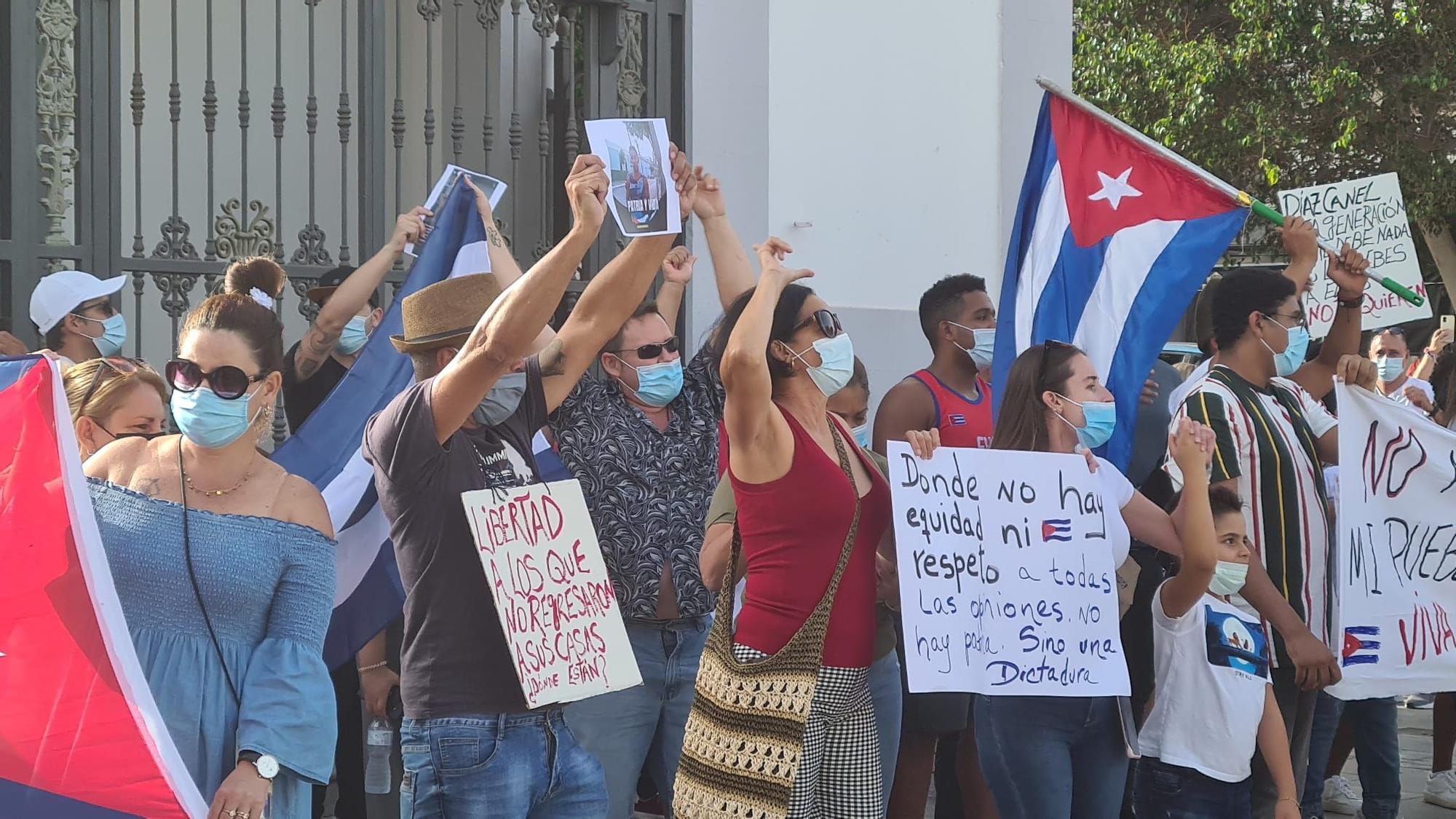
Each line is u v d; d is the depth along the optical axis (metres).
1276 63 17.30
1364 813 6.10
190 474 3.03
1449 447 5.13
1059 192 5.30
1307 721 5.02
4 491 2.79
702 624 4.34
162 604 2.92
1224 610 4.57
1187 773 4.54
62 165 5.15
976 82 7.91
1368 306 7.42
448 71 8.23
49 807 2.75
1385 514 5.10
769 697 3.44
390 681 4.49
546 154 6.54
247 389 2.95
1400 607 5.09
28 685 2.78
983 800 5.11
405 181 8.66
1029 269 5.32
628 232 3.41
